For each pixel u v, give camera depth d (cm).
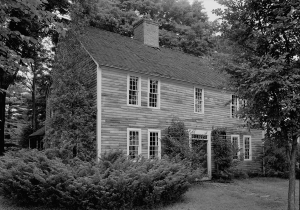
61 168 880
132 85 1531
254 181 1814
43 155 972
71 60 1375
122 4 3080
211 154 1848
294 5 814
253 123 944
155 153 1571
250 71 823
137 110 1512
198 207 996
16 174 908
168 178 990
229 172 1756
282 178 2014
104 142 1366
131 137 1486
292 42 878
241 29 935
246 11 908
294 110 798
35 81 2959
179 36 2994
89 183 855
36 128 3219
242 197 1235
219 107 1944
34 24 1504
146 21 2044
